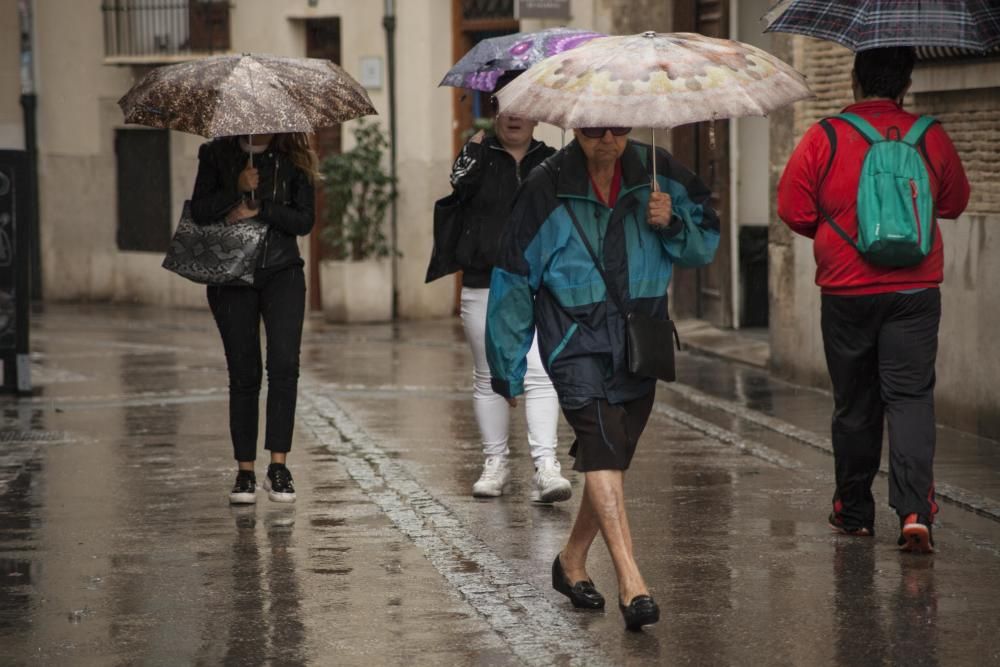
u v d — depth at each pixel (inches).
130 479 935.0
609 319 613.0
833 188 736.3
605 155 605.0
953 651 583.8
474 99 2078.0
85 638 611.2
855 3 709.3
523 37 844.6
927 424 729.6
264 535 783.1
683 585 680.4
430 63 2037.4
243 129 785.6
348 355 1610.5
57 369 1499.8
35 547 762.8
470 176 836.0
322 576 701.3
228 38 2219.5
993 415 1013.2
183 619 636.1
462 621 629.0
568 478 927.7
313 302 2214.6
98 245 2449.6
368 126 2068.2
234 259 833.5
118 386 1369.3
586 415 611.8
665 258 623.8
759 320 1652.3
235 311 852.6
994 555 729.6
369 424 1135.0
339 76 828.0
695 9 1664.6
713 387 1306.6
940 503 847.1
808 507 837.2
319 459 993.5
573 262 613.0
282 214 839.1
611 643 596.4
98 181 2434.8
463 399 1267.2
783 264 1331.2
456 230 851.4
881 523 797.2
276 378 851.4
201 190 845.8
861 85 745.0
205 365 1534.2
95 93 2415.1
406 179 2058.3
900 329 732.0
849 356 747.4
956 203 745.6
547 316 620.4
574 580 647.8
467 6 2036.2
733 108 574.9
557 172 616.4
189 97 796.6
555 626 620.1
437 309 2075.5
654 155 618.8
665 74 579.2
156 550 753.6
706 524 797.9
